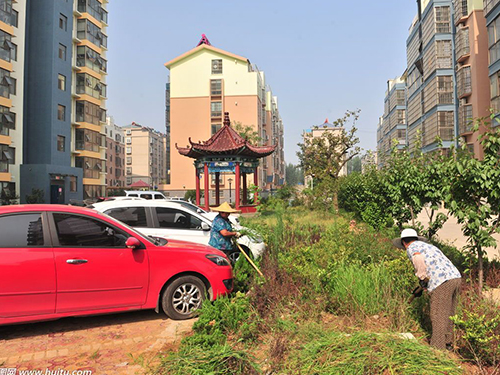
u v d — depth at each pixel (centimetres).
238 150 2150
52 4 3331
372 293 499
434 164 671
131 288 493
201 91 4972
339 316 491
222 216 652
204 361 338
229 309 451
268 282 569
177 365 337
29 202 2861
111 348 422
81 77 3794
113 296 484
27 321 445
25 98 3291
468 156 580
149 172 8844
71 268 462
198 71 4991
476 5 2541
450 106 2884
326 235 902
